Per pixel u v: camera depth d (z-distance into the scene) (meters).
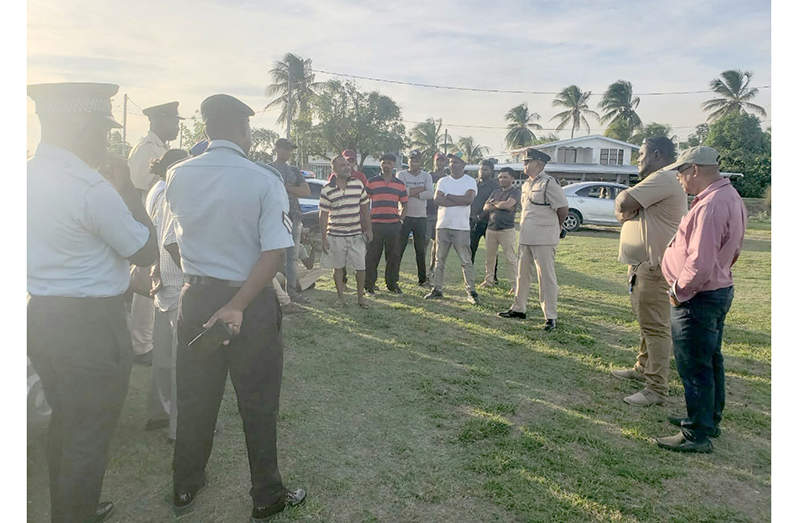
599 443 3.05
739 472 2.81
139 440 2.95
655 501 2.53
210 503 2.44
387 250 6.59
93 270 1.98
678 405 3.62
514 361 4.39
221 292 2.13
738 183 29.59
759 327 5.56
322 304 6.08
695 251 2.78
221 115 2.15
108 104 2.02
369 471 2.72
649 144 3.61
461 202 6.15
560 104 54.66
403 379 3.94
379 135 36.31
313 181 12.48
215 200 2.08
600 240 13.30
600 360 4.45
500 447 2.99
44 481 2.58
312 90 42.91
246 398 2.21
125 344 2.12
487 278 7.34
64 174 1.91
